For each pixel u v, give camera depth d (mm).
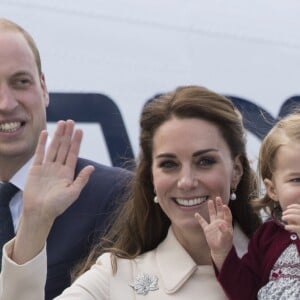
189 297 7820
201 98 7871
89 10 13625
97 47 13578
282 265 7938
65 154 7836
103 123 13492
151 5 14266
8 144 9930
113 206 9906
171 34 14320
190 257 8062
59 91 13133
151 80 14000
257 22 15320
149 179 8430
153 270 8047
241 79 14922
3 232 9750
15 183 10023
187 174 7723
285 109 15273
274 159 8227
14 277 7574
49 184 7711
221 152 7879
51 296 9406
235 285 7793
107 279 7961
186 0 14633
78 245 9648
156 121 7926
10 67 9906
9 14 12836
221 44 14812
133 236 8484
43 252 7688
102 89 13531
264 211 8516
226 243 7730
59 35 13250
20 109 9961
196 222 7879
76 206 9898
